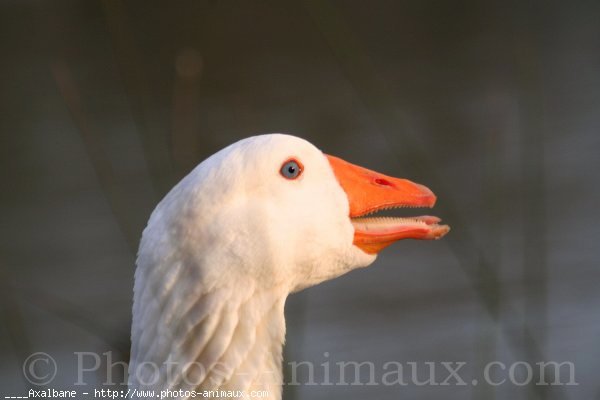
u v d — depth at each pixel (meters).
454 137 16.80
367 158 16.25
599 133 16.91
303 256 7.15
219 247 6.62
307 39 19.14
